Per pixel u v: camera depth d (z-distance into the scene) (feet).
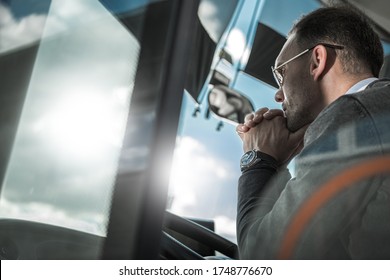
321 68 3.79
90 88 2.13
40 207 2.17
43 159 2.26
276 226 3.00
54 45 2.46
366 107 3.07
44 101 2.34
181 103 1.92
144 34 2.01
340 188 2.91
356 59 3.75
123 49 2.08
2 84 2.54
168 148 1.83
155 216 1.77
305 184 2.97
